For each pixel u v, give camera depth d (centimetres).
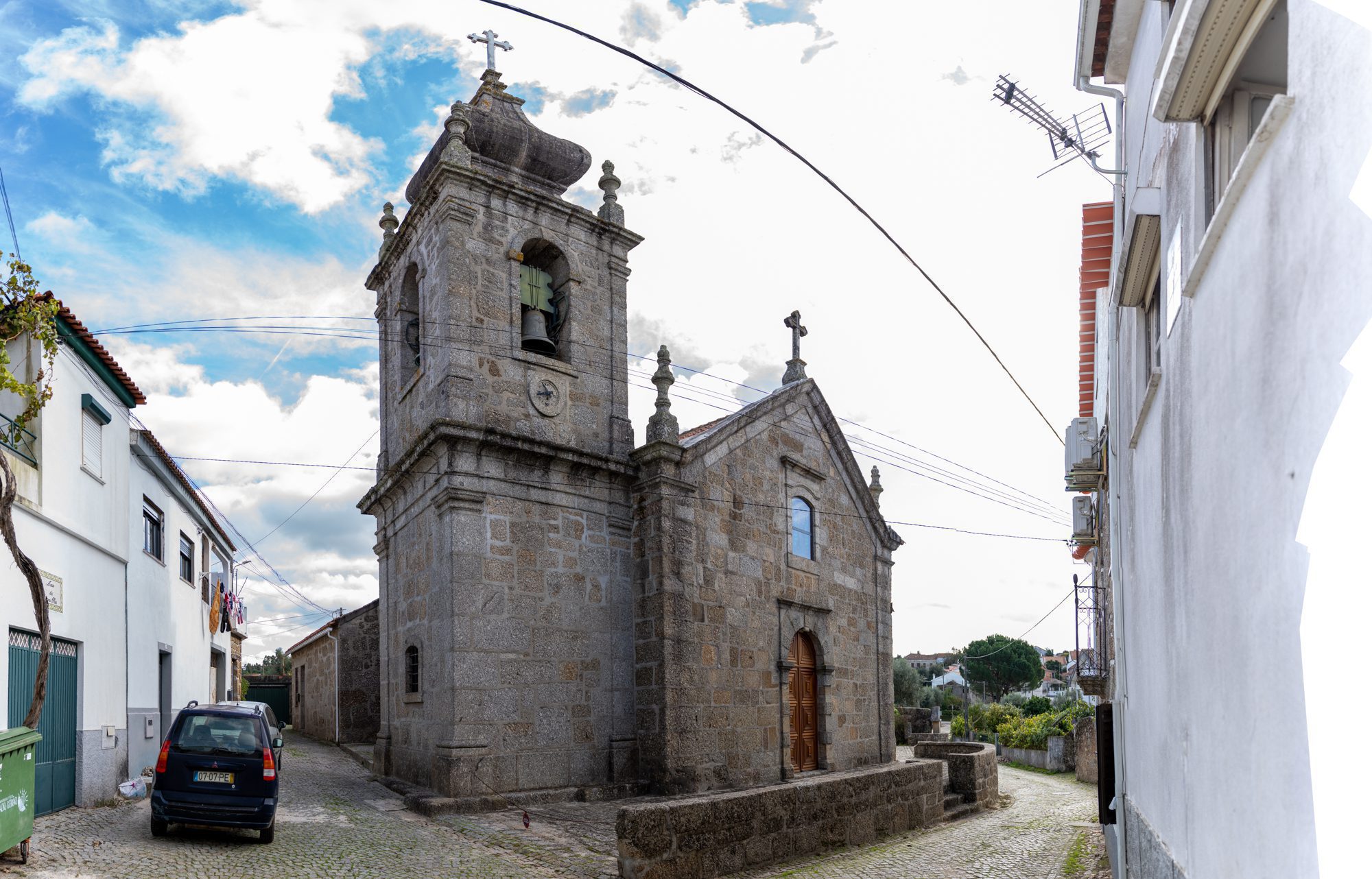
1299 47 318
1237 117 441
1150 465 709
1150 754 748
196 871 1072
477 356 1798
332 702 2934
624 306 2061
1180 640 575
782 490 2212
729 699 1941
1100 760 1093
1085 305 1405
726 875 1225
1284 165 333
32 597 1202
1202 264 454
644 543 1914
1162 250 617
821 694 2227
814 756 2188
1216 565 453
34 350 1322
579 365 1955
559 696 1769
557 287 2008
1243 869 410
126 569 1650
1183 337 531
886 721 2466
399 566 1961
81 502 1458
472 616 1681
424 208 1920
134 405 1669
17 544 1140
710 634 1927
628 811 1136
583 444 1927
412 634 1847
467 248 1827
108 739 1547
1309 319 308
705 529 1967
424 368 1888
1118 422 952
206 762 1220
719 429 2045
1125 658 980
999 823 1859
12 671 1241
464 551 1695
